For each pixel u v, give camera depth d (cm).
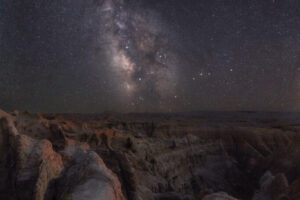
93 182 1116
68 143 3253
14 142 2303
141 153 4756
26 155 2202
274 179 2909
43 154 2216
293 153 4766
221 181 5606
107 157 3731
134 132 5812
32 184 1991
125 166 3553
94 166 1212
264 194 2917
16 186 2008
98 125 5500
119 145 4562
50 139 3338
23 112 3666
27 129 3325
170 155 5341
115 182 1177
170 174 4888
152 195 3756
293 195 2525
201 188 5188
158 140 5716
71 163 1490
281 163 4806
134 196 3222
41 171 1983
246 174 5831
